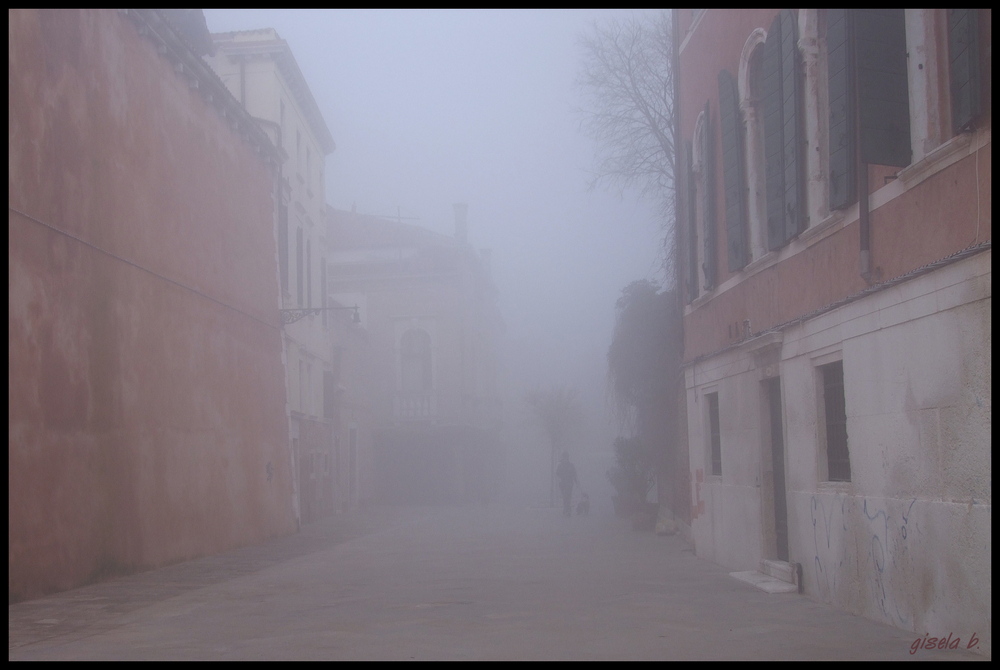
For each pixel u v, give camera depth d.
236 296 20.25
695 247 15.95
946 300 7.28
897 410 8.10
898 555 8.10
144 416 14.92
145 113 15.40
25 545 11.14
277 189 23.92
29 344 11.42
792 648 7.14
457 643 7.54
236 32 27.33
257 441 21.39
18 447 11.06
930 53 7.69
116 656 7.16
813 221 10.26
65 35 12.62
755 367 12.40
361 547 19.78
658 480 27.86
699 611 9.35
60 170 12.37
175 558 15.99
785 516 11.93
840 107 8.95
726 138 13.31
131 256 14.61
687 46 16.31
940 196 7.44
